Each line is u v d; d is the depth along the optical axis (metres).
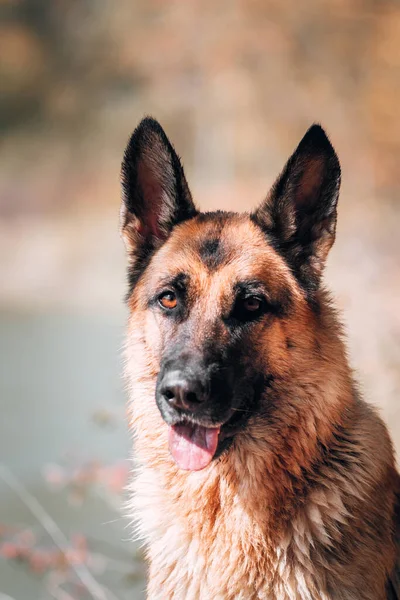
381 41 26.17
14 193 32.06
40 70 42.09
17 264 24.47
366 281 8.90
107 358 14.68
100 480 6.75
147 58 34.50
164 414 3.86
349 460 3.89
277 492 3.85
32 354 15.30
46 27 43.97
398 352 6.88
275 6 30.67
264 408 3.96
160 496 4.09
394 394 6.49
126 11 37.03
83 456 7.28
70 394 12.27
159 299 4.18
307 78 29.92
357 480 3.85
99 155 36.44
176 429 3.93
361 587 3.68
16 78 41.53
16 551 6.11
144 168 4.50
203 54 32.34
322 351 4.01
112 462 7.66
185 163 33.28
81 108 39.47
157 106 34.91
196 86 33.22
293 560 3.75
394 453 4.20
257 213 4.31
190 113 34.03
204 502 3.91
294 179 4.21
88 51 40.34
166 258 4.26
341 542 3.73
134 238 4.51
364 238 12.43
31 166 36.09
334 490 3.82
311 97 29.59
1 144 38.44
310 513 3.79
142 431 4.17
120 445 9.63
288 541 3.77
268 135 31.98
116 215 28.83
